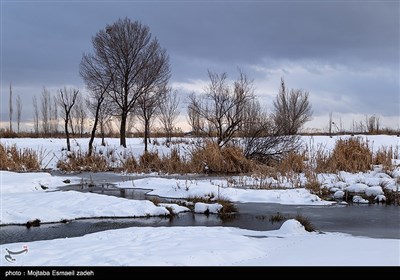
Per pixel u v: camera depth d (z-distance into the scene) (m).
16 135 43.53
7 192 17.52
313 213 14.09
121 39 33.94
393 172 20.09
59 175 25.11
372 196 16.61
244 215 13.86
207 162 24.41
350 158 21.95
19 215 12.77
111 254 7.83
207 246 8.48
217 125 27.78
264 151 26.20
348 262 7.23
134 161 27.09
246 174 22.86
